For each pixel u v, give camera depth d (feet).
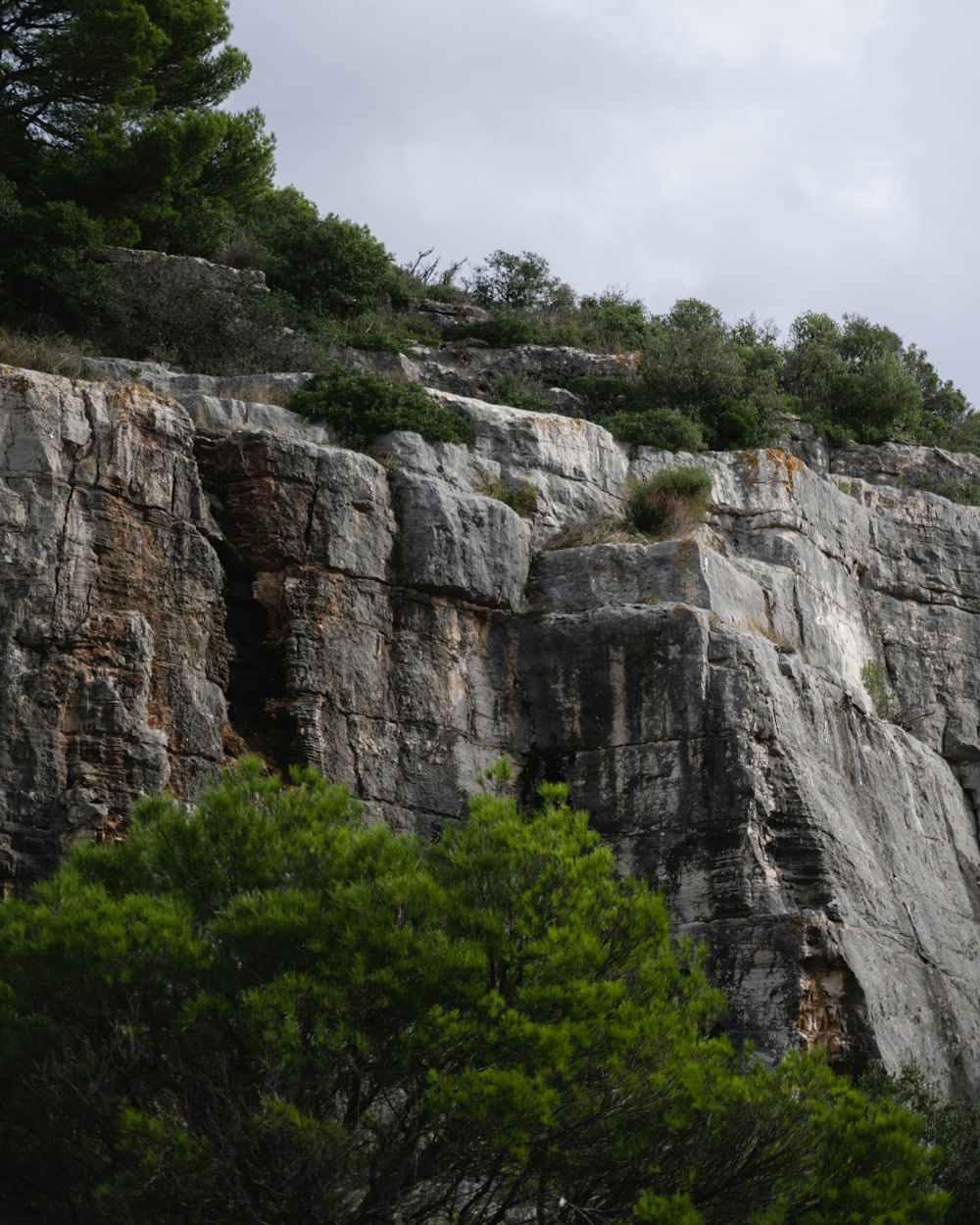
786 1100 51.65
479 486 87.61
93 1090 47.39
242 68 122.11
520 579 82.84
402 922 50.42
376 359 105.40
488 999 48.52
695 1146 50.47
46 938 47.88
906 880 84.28
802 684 83.20
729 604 84.64
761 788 75.31
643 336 129.59
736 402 110.42
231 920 49.52
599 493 92.89
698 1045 51.93
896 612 105.91
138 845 54.13
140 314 98.27
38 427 68.64
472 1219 50.75
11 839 62.44
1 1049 47.52
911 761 93.25
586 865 53.67
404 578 78.23
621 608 80.07
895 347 143.84
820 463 119.75
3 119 111.65
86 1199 48.14
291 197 136.36
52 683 65.26
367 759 73.87
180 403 78.95
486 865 53.26
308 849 53.11
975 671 107.24
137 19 109.19
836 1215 48.24
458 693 78.02
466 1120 46.65
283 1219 48.08
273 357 98.89
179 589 70.49
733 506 97.30
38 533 67.21
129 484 70.38
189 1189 45.98
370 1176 48.75
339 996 47.47
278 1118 46.42
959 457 124.77
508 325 119.34
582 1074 49.21
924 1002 77.56
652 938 53.67
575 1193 50.47
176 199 115.14
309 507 75.87
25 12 111.34
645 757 76.95
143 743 65.87
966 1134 66.59
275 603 74.23
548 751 78.95
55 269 96.99
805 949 70.38
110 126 111.34
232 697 73.05
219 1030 47.83
